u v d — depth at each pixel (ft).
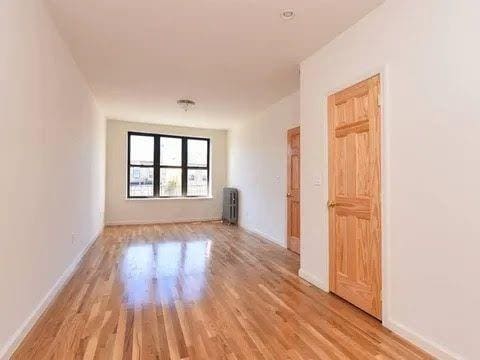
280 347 6.36
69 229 10.82
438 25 6.11
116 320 7.50
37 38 7.25
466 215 5.57
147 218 23.35
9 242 5.87
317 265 10.16
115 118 21.71
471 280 5.46
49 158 8.32
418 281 6.48
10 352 5.83
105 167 21.65
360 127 8.29
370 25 7.91
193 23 8.54
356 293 8.40
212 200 25.48
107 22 8.51
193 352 6.12
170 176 24.53
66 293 9.27
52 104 8.54
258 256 14.14
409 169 6.74
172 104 17.54
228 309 8.25
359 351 6.24
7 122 5.74
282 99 16.48
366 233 8.06
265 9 7.82
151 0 7.46
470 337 5.46
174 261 13.14
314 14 8.04
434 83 6.19
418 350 6.29
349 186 8.73
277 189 17.08
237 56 10.77
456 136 5.75
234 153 24.41
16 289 6.21
